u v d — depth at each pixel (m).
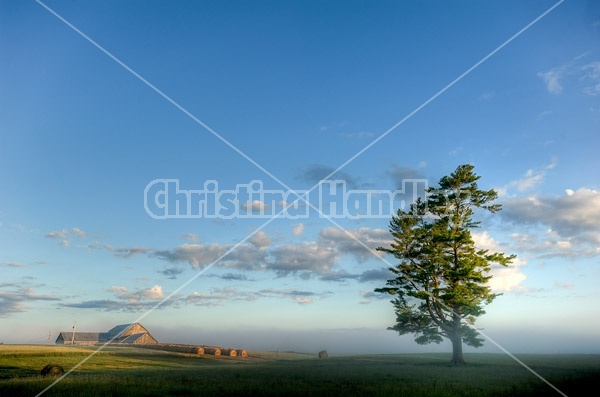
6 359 55.34
